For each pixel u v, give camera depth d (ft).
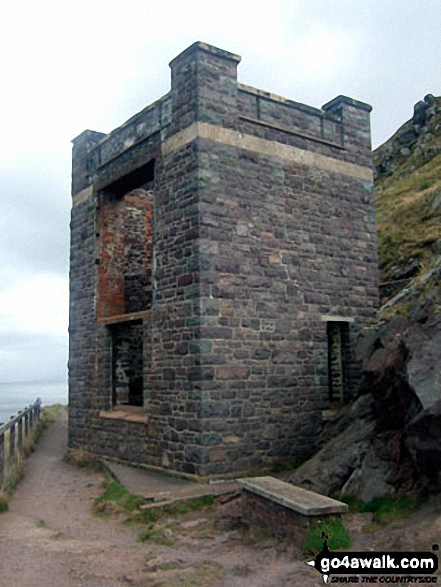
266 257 35.45
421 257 52.70
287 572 17.88
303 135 38.65
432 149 102.78
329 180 39.99
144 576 18.42
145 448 35.65
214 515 25.77
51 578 18.69
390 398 24.68
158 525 25.02
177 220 34.24
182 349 32.94
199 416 31.32
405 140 115.55
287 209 37.06
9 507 29.07
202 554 20.89
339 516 19.71
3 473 30.53
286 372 35.35
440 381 20.92
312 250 38.11
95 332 42.80
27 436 46.78
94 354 42.73
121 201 45.14
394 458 23.66
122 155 40.65
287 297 36.19
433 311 24.13
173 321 33.81
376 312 41.42
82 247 45.62
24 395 355.97
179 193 34.30
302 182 38.24
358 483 24.12
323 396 36.99
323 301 38.22
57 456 45.55
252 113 36.19
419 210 61.31
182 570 18.76
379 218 70.79
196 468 31.24
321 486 25.75
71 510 29.07
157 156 36.58
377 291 41.86
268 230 35.81
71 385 45.62
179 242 33.91
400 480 22.74
